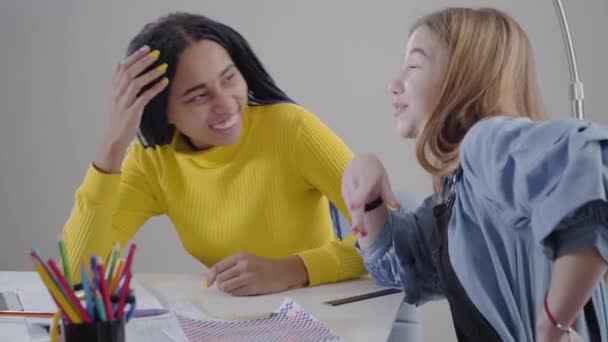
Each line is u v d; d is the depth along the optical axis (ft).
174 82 4.20
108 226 4.32
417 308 4.54
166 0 7.67
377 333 3.08
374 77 7.32
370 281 4.16
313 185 4.56
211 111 4.24
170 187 4.68
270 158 4.52
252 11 7.52
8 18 7.88
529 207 2.65
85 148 7.89
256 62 4.56
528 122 2.82
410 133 3.56
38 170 7.97
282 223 4.53
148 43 4.24
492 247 3.07
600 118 6.84
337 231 4.74
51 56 7.88
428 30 3.43
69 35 7.84
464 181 3.22
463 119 3.24
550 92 6.96
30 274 4.44
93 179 4.25
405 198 4.66
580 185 2.46
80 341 2.28
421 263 3.76
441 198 3.75
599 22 6.81
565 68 6.91
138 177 4.75
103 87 7.83
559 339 2.60
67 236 4.32
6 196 8.02
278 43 7.48
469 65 3.25
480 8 3.52
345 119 7.41
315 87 7.45
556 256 2.57
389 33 7.27
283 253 4.54
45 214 7.99
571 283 2.52
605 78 6.82
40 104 7.91
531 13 6.98
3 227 8.07
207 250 4.64
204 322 3.22
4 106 7.95
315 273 4.04
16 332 3.04
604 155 2.53
